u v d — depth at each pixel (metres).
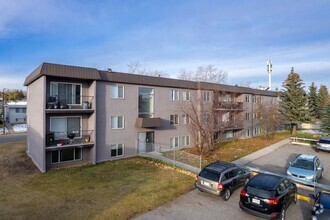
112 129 19.91
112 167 17.59
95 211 10.02
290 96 36.31
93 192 12.38
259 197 9.25
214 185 11.36
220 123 24.92
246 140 31.34
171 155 21.31
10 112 49.56
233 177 12.22
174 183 13.91
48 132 16.92
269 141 30.72
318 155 23.20
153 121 21.69
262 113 33.34
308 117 35.53
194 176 15.39
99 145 19.11
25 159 19.53
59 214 9.74
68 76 16.56
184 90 25.77
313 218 8.55
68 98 18.08
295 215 10.16
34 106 19.19
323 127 33.12
